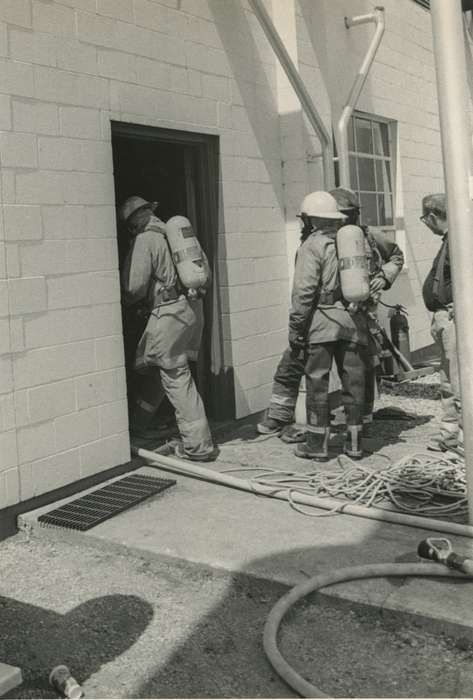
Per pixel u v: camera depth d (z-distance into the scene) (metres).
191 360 5.52
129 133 5.16
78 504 4.49
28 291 4.35
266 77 6.46
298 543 3.89
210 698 2.80
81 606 3.52
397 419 6.51
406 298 9.04
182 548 3.87
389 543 3.86
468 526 3.90
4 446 4.24
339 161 6.75
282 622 3.26
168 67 5.41
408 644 3.08
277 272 6.61
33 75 4.39
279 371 5.87
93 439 4.81
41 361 4.44
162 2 5.36
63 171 4.58
